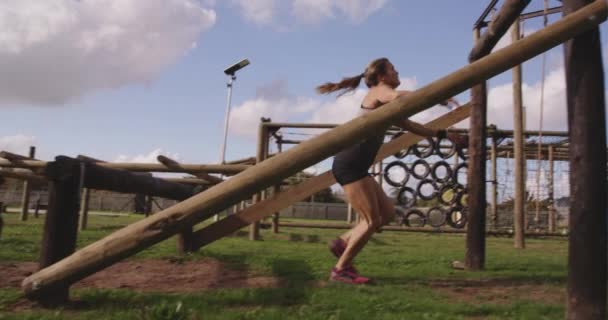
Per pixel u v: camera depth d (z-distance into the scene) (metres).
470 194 4.15
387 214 3.50
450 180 9.28
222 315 2.18
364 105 3.28
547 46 2.20
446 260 4.62
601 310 2.07
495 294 2.98
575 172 2.15
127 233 2.21
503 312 2.41
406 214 9.41
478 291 3.08
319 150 2.23
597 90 2.13
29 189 10.23
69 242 2.38
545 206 12.16
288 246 5.90
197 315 2.16
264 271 3.70
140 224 2.22
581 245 2.11
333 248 3.43
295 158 2.22
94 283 3.07
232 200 2.24
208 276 3.44
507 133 10.01
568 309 2.16
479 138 4.14
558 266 4.35
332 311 2.33
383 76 3.29
